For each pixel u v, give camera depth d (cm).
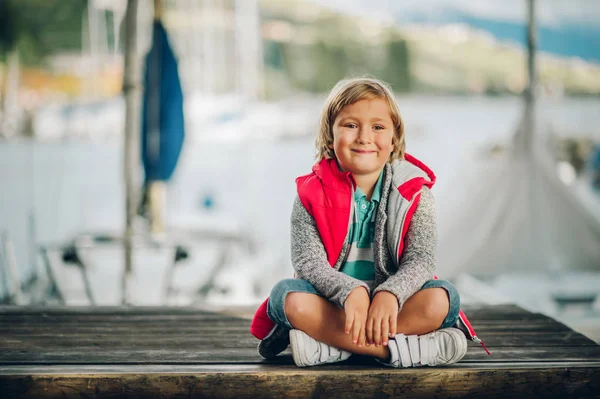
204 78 915
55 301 498
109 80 1488
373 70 2731
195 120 1008
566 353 218
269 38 2497
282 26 2573
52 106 1722
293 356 197
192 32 884
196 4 873
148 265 524
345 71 2662
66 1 1817
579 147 845
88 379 190
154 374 191
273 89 2462
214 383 191
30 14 1791
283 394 192
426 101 2772
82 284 501
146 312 279
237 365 202
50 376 190
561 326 257
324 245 204
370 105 199
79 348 224
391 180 203
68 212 825
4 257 523
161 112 519
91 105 1622
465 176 597
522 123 593
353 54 2689
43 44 1809
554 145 598
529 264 570
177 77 523
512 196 580
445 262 569
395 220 199
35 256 552
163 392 191
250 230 689
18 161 1262
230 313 278
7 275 548
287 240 702
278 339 207
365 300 185
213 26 887
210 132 1012
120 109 1622
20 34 1698
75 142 1597
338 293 187
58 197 877
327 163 207
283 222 789
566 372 198
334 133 203
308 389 192
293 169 1246
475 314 277
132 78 510
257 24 891
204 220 749
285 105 1925
